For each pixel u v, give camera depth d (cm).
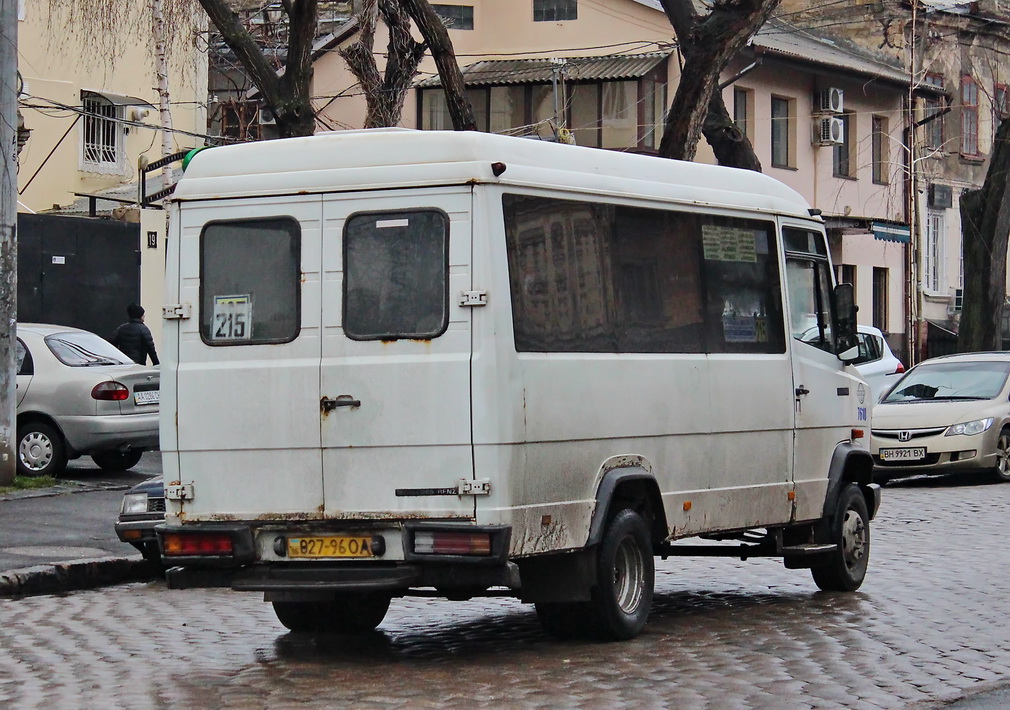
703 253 1053
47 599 1188
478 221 853
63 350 1848
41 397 1808
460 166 859
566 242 915
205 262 912
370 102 2230
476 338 846
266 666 895
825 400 1185
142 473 1942
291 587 859
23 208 3002
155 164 2748
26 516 1519
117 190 3338
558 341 898
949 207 4644
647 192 996
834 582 1188
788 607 1120
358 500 866
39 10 3250
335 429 870
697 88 2097
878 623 1041
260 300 896
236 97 4209
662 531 993
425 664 894
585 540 916
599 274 943
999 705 782
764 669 872
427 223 863
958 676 859
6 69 1694
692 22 2172
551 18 4012
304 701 788
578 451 909
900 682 838
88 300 2597
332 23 4266
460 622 1067
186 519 905
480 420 841
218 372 899
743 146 2533
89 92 3297
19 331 1848
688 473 1019
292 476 880
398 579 848
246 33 1970
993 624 1035
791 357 1145
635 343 972
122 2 3170
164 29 3044
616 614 951
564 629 963
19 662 915
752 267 1110
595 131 3728
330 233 884
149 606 1157
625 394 952
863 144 4275
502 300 852
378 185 873
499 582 836
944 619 1056
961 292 4684
